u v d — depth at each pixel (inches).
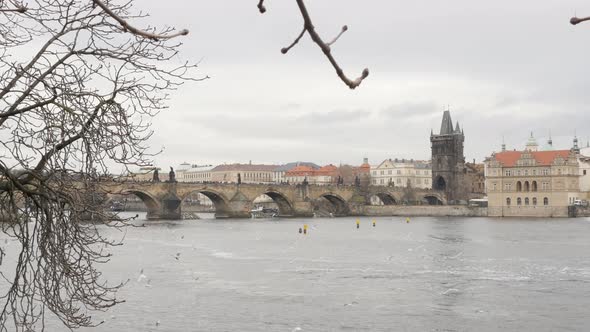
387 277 3038.9
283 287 2746.1
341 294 2571.4
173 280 2918.3
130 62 683.4
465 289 2684.5
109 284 2763.3
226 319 2126.0
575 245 4808.1
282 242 5118.1
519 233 6284.5
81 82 697.0
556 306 2327.8
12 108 677.9
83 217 774.5
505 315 2187.5
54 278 744.3
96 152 698.8
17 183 698.8
